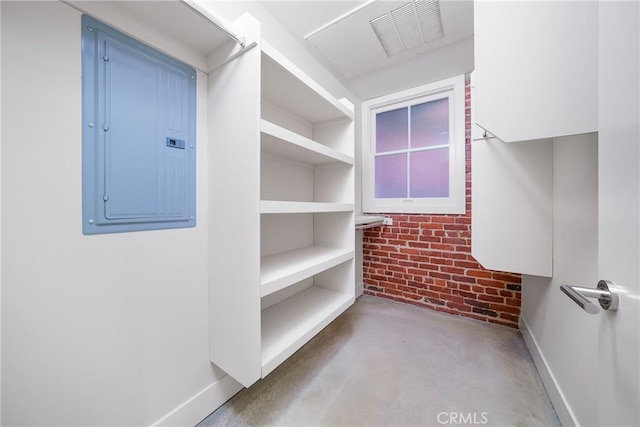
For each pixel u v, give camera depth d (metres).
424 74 2.23
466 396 1.28
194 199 1.09
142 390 0.94
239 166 0.98
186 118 1.05
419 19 1.69
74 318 0.78
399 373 1.46
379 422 1.13
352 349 1.70
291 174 1.64
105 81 0.82
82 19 0.77
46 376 0.73
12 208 0.67
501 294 2.04
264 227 1.48
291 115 1.59
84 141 0.78
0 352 0.66
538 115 0.89
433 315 2.22
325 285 1.78
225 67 1.04
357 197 2.64
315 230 1.84
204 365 1.15
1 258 0.66
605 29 0.53
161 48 0.94
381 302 2.51
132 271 0.90
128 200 0.88
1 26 0.65
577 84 0.83
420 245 2.41
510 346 1.73
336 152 1.46
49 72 0.72
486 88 0.98
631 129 0.44
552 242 1.33
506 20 0.94
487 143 1.50
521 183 1.41
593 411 0.91
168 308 1.01
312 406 1.22
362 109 2.68
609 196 0.51
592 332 0.94
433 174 2.38
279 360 1.02
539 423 1.13
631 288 0.44
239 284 1.00
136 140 0.90
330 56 2.09
